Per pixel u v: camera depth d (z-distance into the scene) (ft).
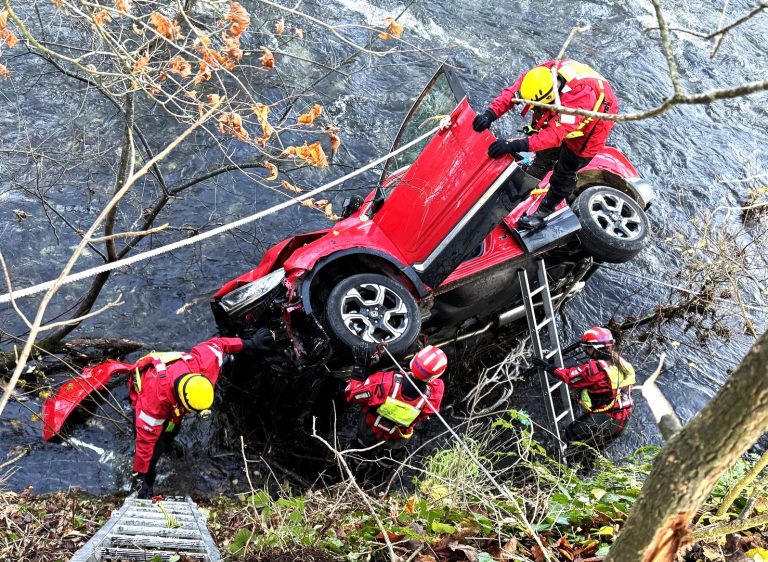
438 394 16.75
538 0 34.35
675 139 29.89
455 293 19.27
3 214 21.40
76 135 23.66
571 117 16.42
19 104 24.04
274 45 27.61
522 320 22.50
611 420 18.88
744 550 10.30
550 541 11.07
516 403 20.58
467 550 10.52
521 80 16.96
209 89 25.07
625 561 4.77
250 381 18.83
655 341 23.07
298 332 17.07
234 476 17.58
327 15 29.91
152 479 16.07
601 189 21.43
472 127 16.94
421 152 18.85
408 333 17.08
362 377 16.92
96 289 18.13
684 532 4.64
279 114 25.61
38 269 20.59
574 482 13.60
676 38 34.19
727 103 32.17
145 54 14.87
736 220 26.89
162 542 11.44
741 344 23.34
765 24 36.40
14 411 17.44
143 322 20.13
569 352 22.18
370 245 17.94
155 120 24.56
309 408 18.76
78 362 18.98
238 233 22.59
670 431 4.69
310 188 24.27
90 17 12.64
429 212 17.48
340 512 13.23
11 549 13.09
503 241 19.45
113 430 17.67
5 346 18.78
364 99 27.25
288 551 10.66
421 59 29.48
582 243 20.56
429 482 13.91
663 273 24.91
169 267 21.38
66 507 15.43
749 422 4.03
